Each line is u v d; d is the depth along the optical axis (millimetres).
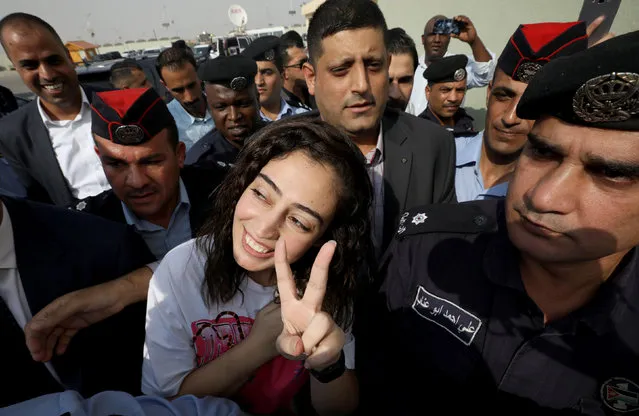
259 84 3953
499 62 1738
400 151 1871
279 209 958
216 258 1113
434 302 1086
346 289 1182
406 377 1152
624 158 630
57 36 2469
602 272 830
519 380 963
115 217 1773
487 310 1007
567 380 914
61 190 2598
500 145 1780
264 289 1166
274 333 1074
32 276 1175
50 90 2402
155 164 1623
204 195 1918
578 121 663
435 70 3037
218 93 2646
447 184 1994
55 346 1165
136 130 1499
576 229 714
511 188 832
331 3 1547
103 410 806
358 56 1508
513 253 969
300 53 4812
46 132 2518
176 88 3848
